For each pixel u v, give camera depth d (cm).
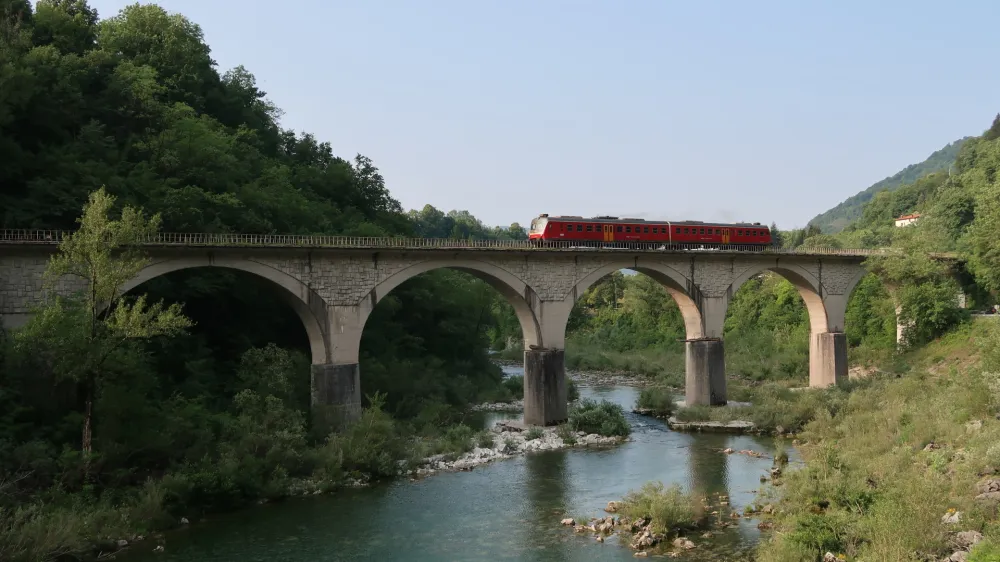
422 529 3088
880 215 15875
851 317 8119
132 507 3019
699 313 5888
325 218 6216
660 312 11156
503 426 5203
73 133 4712
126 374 3328
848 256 6619
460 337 7006
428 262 4788
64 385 3353
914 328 6812
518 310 5300
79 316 3216
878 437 3788
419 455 4150
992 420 3356
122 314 3150
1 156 3944
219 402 4209
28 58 4362
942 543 2177
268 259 4231
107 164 4575
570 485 3741
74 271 3167
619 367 8931
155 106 5281
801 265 6406
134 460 3309
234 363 4650
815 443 4450
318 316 4400
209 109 6844
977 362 5462
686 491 3547
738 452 4447
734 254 5931
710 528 2997
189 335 4369
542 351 5184
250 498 3438
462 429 4741
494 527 3105
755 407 5403
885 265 6669
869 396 4959
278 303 5178
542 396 5141
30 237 3878
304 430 4031
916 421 3753
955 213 8944
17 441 3069
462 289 7388
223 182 5241
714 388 5844
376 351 5800
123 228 3203
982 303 6869
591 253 5316
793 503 3022
